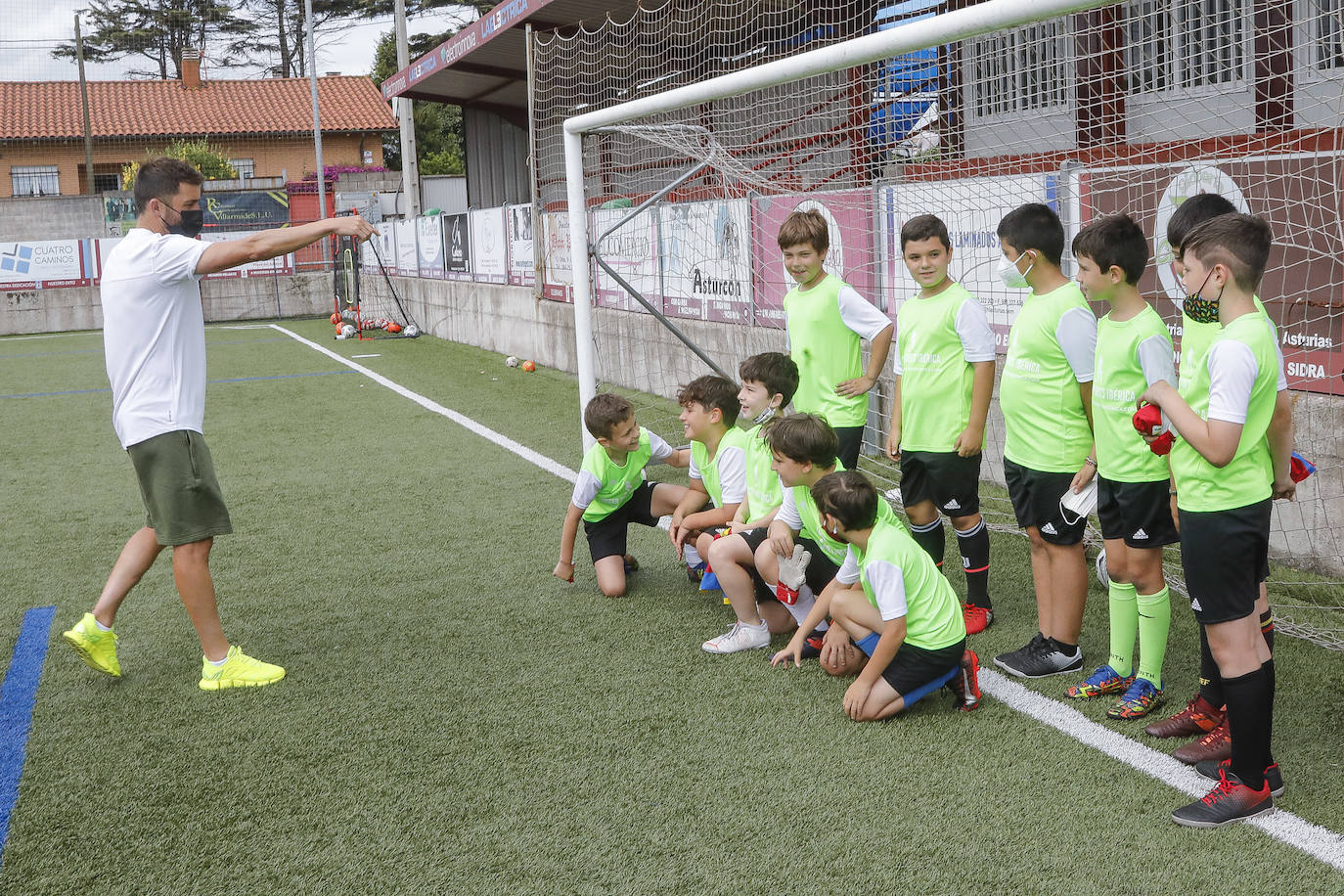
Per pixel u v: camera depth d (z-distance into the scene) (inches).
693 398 149.0
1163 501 108.8
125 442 125.3
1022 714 114.8
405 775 106.4
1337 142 168.6
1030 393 122.2
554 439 277.7
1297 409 160.2
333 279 705.6
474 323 503.8
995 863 87.8
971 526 140.0
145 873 91.4
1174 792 97.8
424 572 173.0
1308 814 93.2
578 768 106.3
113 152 1206.3
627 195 386.6
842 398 153.6
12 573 179.6
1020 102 234.7
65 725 121.1
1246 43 197.5
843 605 120.6
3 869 92.8
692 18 429.4
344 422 314.3
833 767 104.5
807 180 292.4
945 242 136.9
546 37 514.9
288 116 1282.0
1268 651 94.0
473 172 742.5
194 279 126.0
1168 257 174.4
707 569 158.6
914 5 318.7
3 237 916.6
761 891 85.2
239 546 191.8
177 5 1656.0
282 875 90.1
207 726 119.6
